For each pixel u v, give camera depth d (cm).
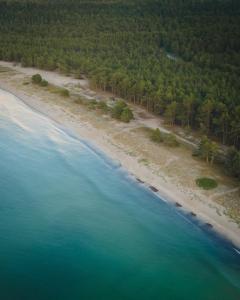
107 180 9512
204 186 9019
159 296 6397
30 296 6197
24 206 8331
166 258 7144
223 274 6794
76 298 6253
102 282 6594
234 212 8188
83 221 8019
